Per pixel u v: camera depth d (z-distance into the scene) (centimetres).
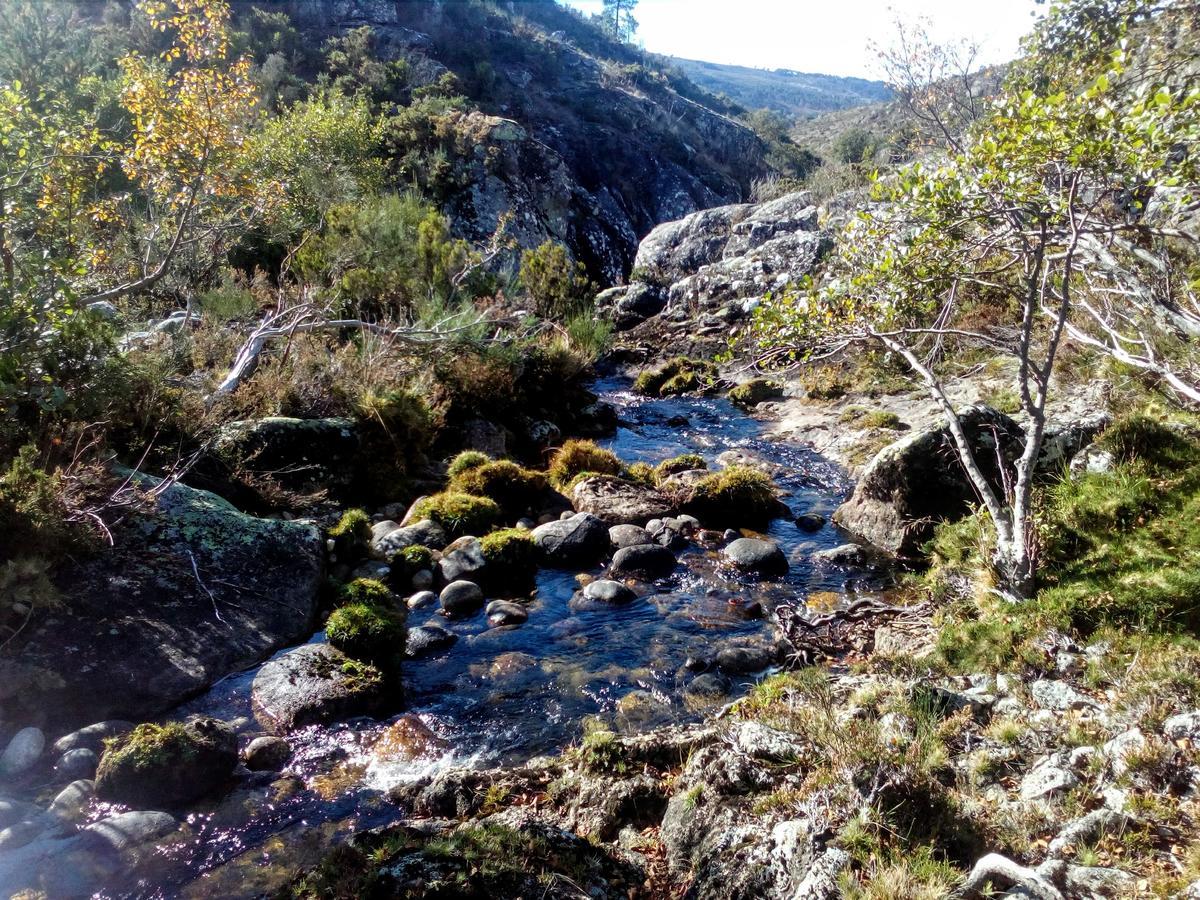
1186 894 232
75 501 481
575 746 417
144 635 466
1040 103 482
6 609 434
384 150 3250
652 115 6297
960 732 356
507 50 6116
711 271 2234
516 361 1164
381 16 5031
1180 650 379
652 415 1416
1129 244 590
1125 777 301
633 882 295
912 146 1445
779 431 1269
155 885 310
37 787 365
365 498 803
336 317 1172
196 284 1181
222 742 388
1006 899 236
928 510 719
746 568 693
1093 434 683
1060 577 476
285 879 314
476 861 283
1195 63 641
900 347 579
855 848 268
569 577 677
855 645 536
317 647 489
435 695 479
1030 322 480
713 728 394
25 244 669
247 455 704
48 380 548
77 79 1437
